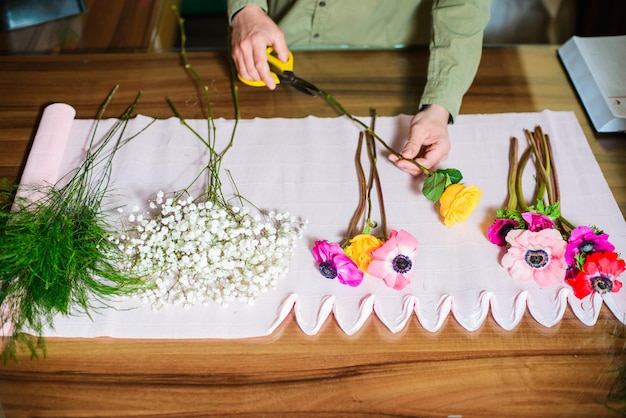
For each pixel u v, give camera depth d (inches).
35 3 55.4
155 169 44.9
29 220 38.6
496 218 40.8
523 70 51.4
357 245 38.5
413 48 52.1
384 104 48.8
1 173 45.4
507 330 37.6
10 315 37.2
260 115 48.5
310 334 37.4
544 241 38.1
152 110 48.9
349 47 52.1
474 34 46.0
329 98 48.8
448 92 44.9
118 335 37.4
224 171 44.8
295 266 39.8
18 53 53.2
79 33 55.1
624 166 45.6
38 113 48.9
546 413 34.8
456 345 37.1
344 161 45.4
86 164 44.8
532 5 63.6
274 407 35.0
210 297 38.4
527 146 46.4
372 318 38.2
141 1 57.6
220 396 35.4
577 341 37.2
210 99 49.6
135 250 38.8
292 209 42.6
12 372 36.5
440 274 39.5
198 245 37.6
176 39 71.1
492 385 35.7
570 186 44.0
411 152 43.1
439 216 42.1
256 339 37.4
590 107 48.4
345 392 35.4
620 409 34.8
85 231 38.3
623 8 67.1
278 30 46.5
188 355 36.9
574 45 50.7
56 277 36.2
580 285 37.6
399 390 35.5
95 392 35.8
